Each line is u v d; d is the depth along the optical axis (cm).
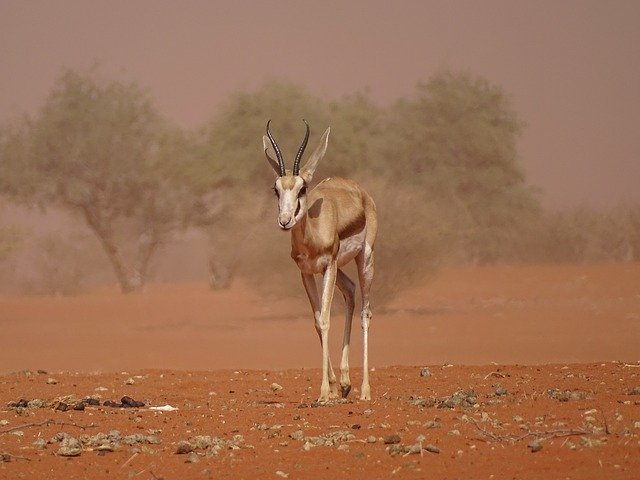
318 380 5703
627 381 5141
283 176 4450
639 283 13962
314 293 4644
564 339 8588
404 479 2975
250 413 4294
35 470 3244
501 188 19838
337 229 4656
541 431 3497
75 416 4341
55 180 16800
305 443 3484
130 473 3170
